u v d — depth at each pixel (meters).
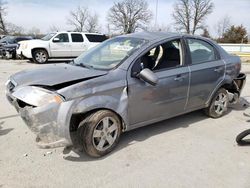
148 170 3.36
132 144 4.04
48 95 3.21
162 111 4.24
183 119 5.16
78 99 3.29
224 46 21.27
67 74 3.60
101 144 3.59
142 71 3.71
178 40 4.45
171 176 3.24
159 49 4.17
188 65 4.47
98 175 3.23
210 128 4.75
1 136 4.18
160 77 4.04
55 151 3.75
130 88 3.72
